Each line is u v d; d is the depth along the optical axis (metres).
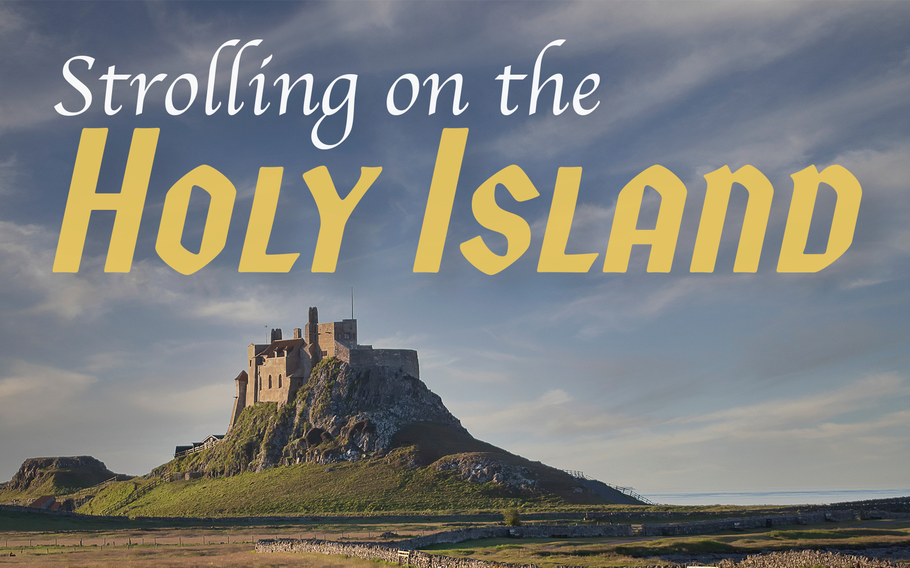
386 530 142.38
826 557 73.25
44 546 115.75
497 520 161.38
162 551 105.19
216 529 150.88
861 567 70.31
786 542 96.38
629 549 90.12
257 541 116.81
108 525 154.50
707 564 78.06
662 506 185.75
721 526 116.38
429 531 136.38
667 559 84.88
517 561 82.25
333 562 86.19
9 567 83.19
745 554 89.38
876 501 161.88
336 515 188.38
